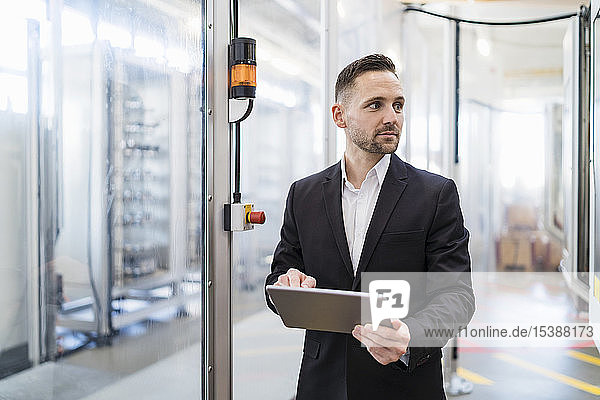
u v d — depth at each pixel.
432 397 1.49
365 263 1.47
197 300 1.52
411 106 3.61
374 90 1.44
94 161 1.34
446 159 3.74
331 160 2.82
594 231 3.19
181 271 1.50
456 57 3.69
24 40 1.18
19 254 1.19
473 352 3.93
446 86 3.71
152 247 1.46
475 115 5.77
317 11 2.77
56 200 1.26
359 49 3.12
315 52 2.78
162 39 1.46
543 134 6.08
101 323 1.36
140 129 1.43
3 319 1.17
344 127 1.56
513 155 6.07
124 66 1.39
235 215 1.54
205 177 1.50
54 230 1.26
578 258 3.92
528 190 6.26
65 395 1.29
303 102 2.71
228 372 1.59
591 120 3.19
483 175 5.93
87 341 1.33
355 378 1.48
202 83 1.49
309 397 1.55
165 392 1.50
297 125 2.68
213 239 1.52
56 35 1.25
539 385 3.32
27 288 1.21
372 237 1.47
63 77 1.26
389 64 1.49
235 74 1.52
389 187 1.50
